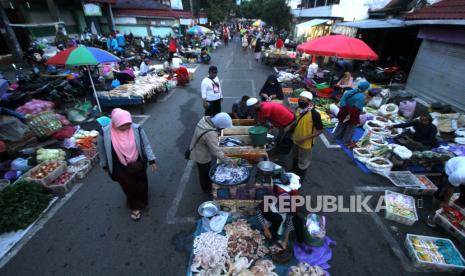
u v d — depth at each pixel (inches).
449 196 145.2
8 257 129.0
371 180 193.2
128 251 132.7
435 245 133.5
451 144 231.3
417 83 382.0
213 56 812.6
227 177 148.6
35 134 229.8
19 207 152.1
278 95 256.5
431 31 349.7
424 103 349.4
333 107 304.7
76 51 253.9
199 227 146.2
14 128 215.5
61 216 155.3
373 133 239.9
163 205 165.2
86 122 287.9
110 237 141.2
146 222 151.4
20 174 190.7
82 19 819.4
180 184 186.2
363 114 289.6
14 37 527.2
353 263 126.3
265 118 188.9
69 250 133.0
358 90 230.5
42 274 121.0
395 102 328.2
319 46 271.9
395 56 499.2
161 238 140.8
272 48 693.9
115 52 635.5
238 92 416.2
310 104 166.7
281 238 132.3
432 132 219.6
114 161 135.6
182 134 266.5
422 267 124.2
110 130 128.7
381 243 138.3
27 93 296.0
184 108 344.8
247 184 143.2
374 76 443.8
